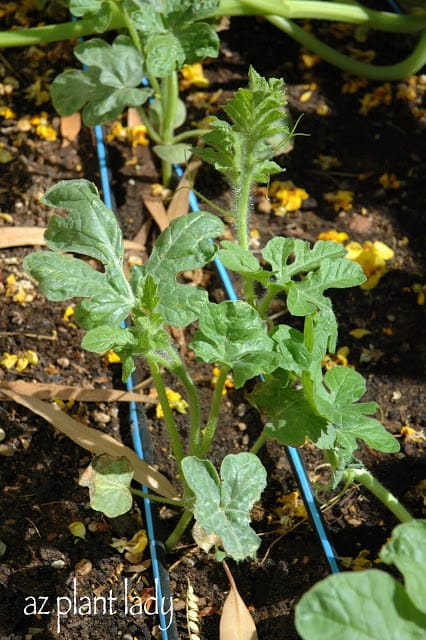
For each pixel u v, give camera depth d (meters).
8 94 1.49
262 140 1.09
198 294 1.06
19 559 1.13
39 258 1.04
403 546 0.90
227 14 1.39
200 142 1.44
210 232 1.07
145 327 1.03
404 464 1.19
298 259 1.08
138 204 1.39
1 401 1.22
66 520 1.15
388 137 1.45
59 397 1.22
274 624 1.09
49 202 1.07
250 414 1.23
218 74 1.52
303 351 1.02
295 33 1.48
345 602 0.87
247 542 1.00
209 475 1.01
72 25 1.39
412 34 1.55
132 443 1.20
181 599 1.11
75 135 1.45
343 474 1.09
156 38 1.22
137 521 1.15
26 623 1.10
